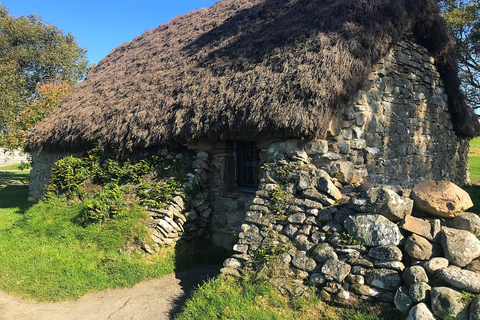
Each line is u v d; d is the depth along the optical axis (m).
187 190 5.61
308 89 4.16
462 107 8.04
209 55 6.61
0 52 18.58
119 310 3.85
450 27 13.11
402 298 2.76
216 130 4.92
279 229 3.79
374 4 5.07
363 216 3.28
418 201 3.22
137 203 5.65
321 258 3.30
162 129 5.76
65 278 4.52
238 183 5.87
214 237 5.80
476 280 2.56
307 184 3.91
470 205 3.13
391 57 5.84
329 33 4.80
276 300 3.21
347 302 3.01
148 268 4.77
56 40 21.23
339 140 4.69
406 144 6.28
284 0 7.06
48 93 13.87
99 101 7.90
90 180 6.98
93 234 5.34
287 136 4.36
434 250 2.97
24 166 16.39
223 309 3.19
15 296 4.25
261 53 5.42
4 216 8.48
